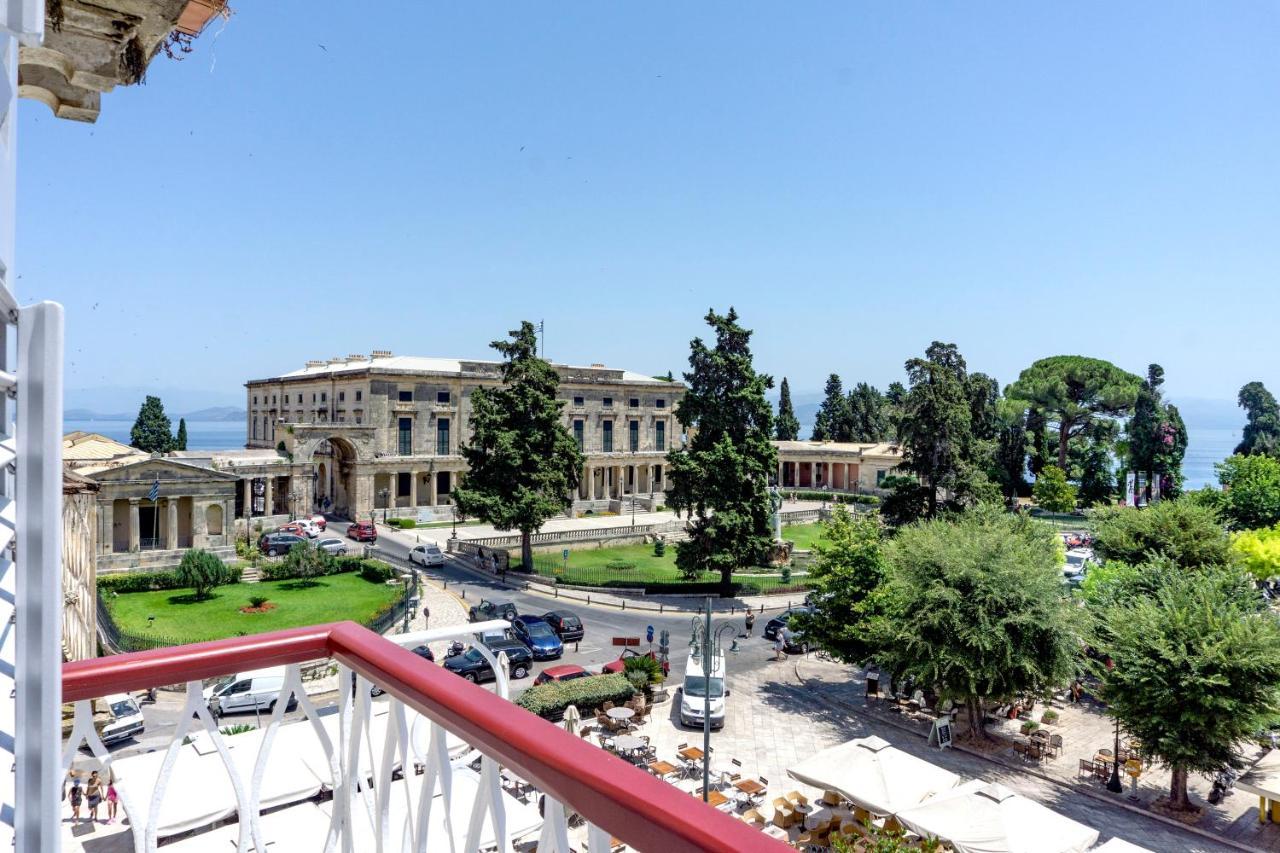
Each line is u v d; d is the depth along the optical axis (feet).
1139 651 82.02
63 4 20.03
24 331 6.18
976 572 90.94
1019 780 89.15
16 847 5.91
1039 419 339.16
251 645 10.16
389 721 9.79
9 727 6.08
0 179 6.10
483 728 7.57
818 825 72.18
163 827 14.74
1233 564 128.98
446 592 160.56
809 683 118.62
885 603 100.07
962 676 92.43
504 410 181.47
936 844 62.54
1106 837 77.00
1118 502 313.53
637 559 206.39
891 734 100.53
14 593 6.13
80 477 84.84
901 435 159.94
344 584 167.22
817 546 115.14
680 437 302.45
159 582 160.97
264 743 10.56
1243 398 385.91
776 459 170.81
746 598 167.63
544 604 156.15
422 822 8.77
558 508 181.37
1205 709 76.95
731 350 171.01
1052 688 96.63
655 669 108.88
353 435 235.40
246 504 213.66
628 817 5.99
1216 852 74.28
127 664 9.37
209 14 21.81
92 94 22.75
